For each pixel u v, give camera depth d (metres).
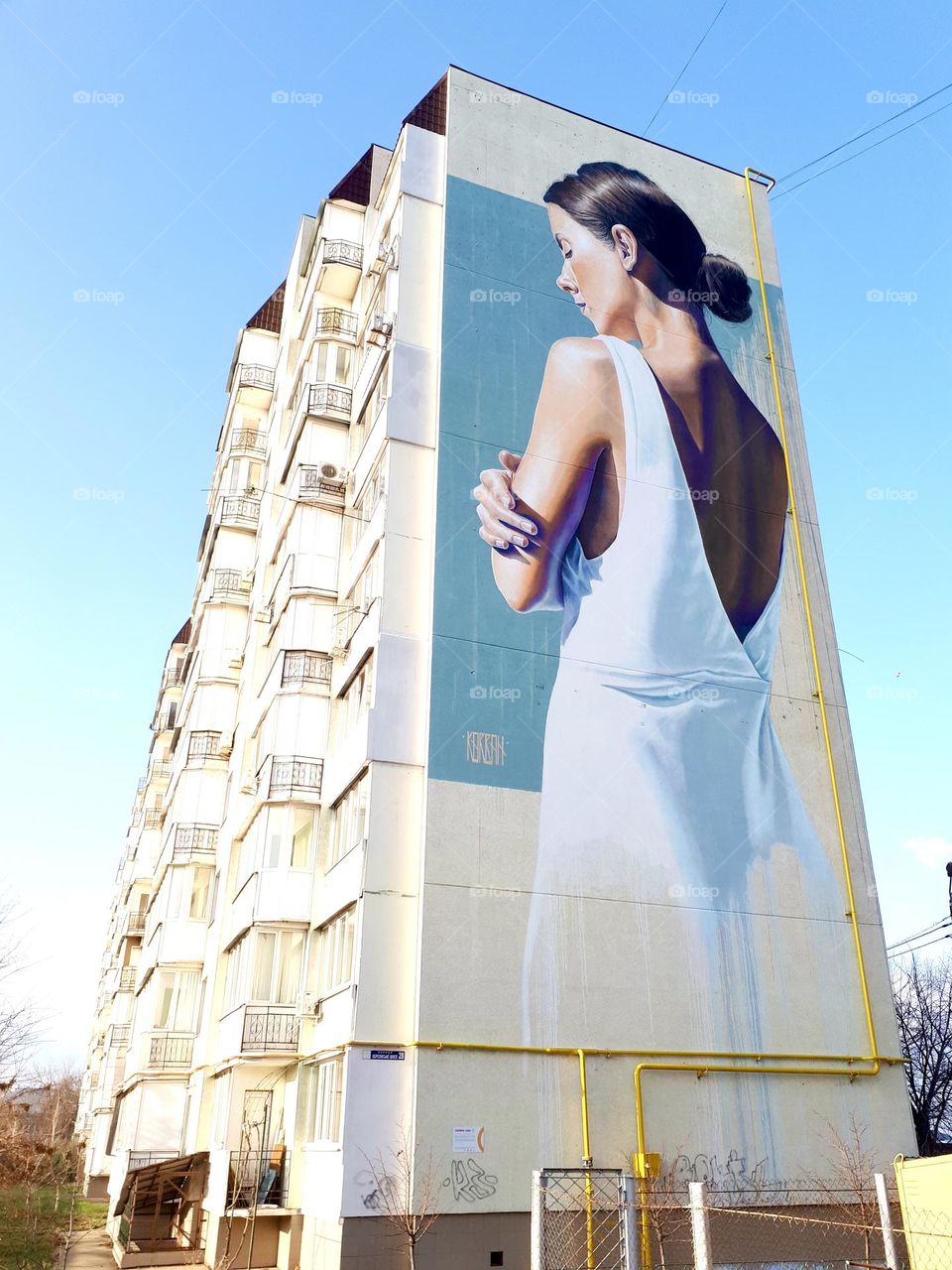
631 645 22.70
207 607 35.94
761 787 22.69
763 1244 18.02
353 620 23.45
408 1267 15.91
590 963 19.22
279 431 34.50
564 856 19.97
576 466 23.98
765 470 26.56
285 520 28.45
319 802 23.05
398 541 21.80
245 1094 22.02
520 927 19.00
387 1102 16.98
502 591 21.88
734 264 29.06
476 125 26.88
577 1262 16.66
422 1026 17.53
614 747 21.50
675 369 26.52
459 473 22.64
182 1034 30.11
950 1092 34.97
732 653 23.88
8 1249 19.05
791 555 25.91
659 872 20.72
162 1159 28.38
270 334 40.19
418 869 18.94
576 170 27.77
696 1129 18.59
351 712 22.50
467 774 19.84
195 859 32.25
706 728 22.70
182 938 31.19
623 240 27.44
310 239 36.94
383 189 28.23
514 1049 17.94
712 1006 19.84
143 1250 24.56
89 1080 67.38
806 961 21.19
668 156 29.61
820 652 25.02
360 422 26.69
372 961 17.97
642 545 23.95
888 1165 19.69
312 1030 20.31
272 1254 19.52
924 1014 36.75
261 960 21.83
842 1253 18.42
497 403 23.77
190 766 33.62
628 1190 9.21
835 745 24.05
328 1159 17.53
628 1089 18.44
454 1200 16.50
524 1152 17.25
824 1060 20.28
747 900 21.28
